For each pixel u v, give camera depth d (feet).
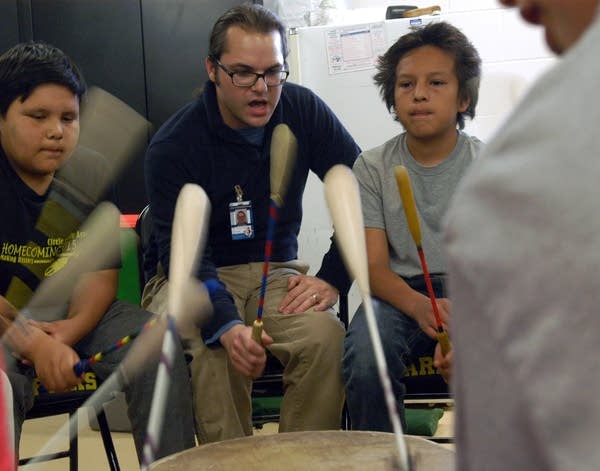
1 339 6.09
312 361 6.71
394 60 7.29
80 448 9.16
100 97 6.60
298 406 6.75
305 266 7.77
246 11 7.32
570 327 1.56
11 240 6.54
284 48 7.47
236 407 6.97
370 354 6.37
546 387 1.58
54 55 6.47
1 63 6.42
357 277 3.79
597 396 1.52
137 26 12.16
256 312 7.24
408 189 5.74
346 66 10.84
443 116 7.00
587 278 1.55
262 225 7.52
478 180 1.76
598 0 1.85
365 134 10.88
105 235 6.66
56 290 6.61
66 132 6.46
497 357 1.70
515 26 11.00
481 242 1.72
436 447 4.42
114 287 6.83
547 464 1.63
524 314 1.63
